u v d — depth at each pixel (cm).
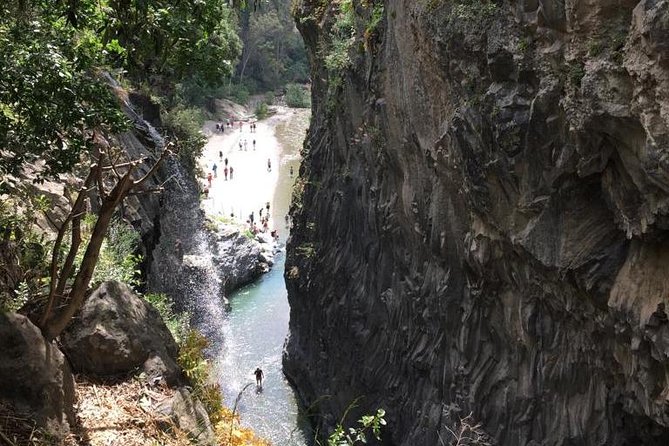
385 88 1747
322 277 2414
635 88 820
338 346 2261
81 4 762
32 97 761
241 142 6322
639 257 965
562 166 1034
